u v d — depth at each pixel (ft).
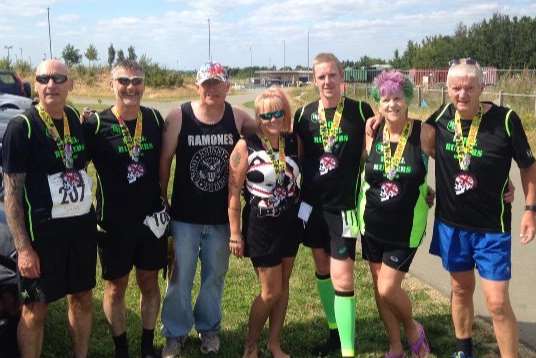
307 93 117.91
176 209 13.46
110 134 12.30
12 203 10.98
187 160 13.05
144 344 13.71
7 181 10.98
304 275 19.52
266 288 13.03
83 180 11.69
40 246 11.34
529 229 11.89
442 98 71.46
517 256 20.68
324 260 13.79
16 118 11.09
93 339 14.75
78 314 12.60
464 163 11.85
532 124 49.96
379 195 12.53
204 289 13.99
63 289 11.77
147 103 119.75
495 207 11.90
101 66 174.60
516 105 59.57
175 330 13.88
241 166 12.63
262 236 12.75
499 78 78.74
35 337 11.96
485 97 64.08
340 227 12.92
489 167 11.71
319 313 16.55
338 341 14.35
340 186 12.94
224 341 14.87
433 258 21.25
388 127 12.53
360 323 15.78
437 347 14.29
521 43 180.75
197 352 14.25
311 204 13.23
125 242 12.67
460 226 12.24
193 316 14.26
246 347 13.70
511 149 11.67
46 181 11.22
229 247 13.70
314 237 13.48
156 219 12.82
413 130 12.42
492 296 12.06
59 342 14.46
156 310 13.62
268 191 12.60
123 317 13.35
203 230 13.51
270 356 14.01
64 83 11.19
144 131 12.57
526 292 17.61
